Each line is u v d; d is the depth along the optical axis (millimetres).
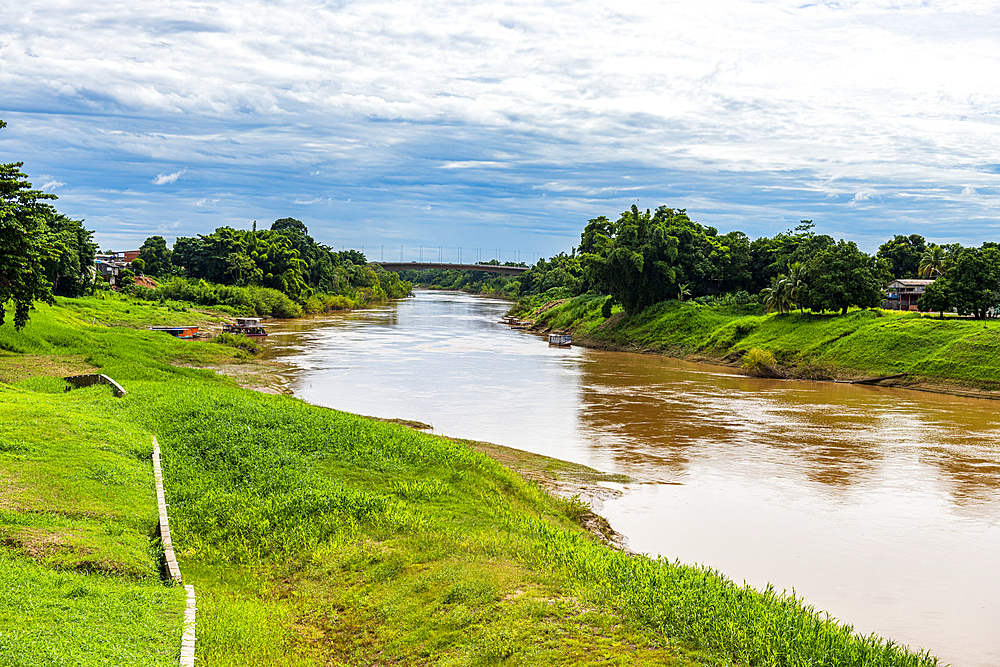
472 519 17312
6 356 39312
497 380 56219
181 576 12227
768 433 37469
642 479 27578
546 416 41344
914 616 16547
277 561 14008
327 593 12828
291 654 10602
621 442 34594
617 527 21797
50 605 9344
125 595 10328
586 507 22594
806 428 39062
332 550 14359
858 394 53156
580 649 10234
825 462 31234
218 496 16312
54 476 15055
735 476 28500
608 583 12859
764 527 22469
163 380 37469
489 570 13328
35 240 34281
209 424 21781
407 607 11992
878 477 28922
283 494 16906
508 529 16859
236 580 13156
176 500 15938
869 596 17625
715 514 23531
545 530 16953
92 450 17531
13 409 20578
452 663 10148
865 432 38250
